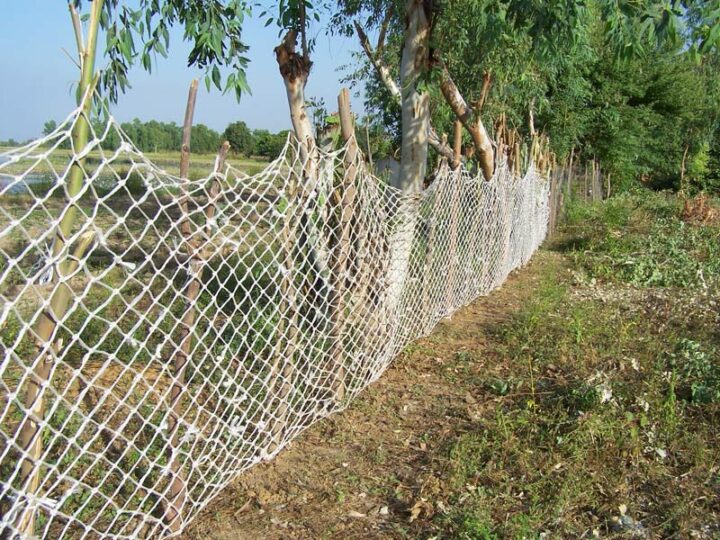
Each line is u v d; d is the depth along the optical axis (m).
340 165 4.80
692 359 5.55
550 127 16.38
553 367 5.70
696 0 4.21
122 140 2.57
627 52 4.49
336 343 4.61
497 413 4.61
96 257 8.25
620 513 3.54
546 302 7.91
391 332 5.60
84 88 2.49
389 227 5.58
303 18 5.47
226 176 3.16
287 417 4.18
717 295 8.79
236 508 3.58
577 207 17.45
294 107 5.58
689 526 3.44
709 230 13.93
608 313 7.77
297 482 3.86
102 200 2.54
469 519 3.40
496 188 8.77
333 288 4.44
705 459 4.06
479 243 8.28
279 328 4.01
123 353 5.16
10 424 3.87
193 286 3.16
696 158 28.77
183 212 2.97
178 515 3.29
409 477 3.96
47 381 2.49
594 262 11.28
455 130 7.16
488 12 5.63
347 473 3.98
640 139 22.59
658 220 15.43
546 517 3.49
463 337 6.75
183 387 3.22
